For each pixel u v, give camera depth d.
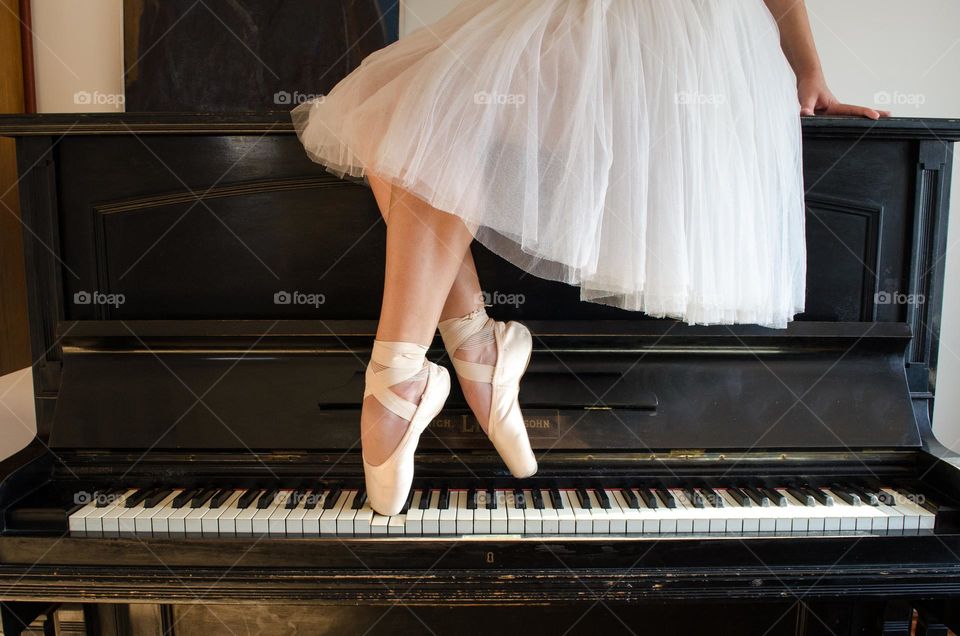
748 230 0.95
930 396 1.15
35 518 0.94
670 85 0.89
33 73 1.61
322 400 1.06
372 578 0.94
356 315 1.16
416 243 0.87
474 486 1.06
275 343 1.09
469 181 0.82
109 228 1.13
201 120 1.06
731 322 0.98
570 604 0.96
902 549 0.95
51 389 1.11
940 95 1.68
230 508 0.98
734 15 0.96
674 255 0.90
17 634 1.04
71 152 1.11
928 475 1.06
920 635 1.19
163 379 1.07
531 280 1.16
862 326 1.11
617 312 1.16
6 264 1.50
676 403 1.08
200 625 1.20
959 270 1.74
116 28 1.62
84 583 0.93
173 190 1.12
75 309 1.13
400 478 0.92
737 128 0.94
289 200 1.14
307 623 1.20
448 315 1.02
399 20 1.60
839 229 1.16
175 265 1.14
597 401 1.07
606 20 0.89
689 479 1.07
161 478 1.07
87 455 1.07
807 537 0.95
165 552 0.93
